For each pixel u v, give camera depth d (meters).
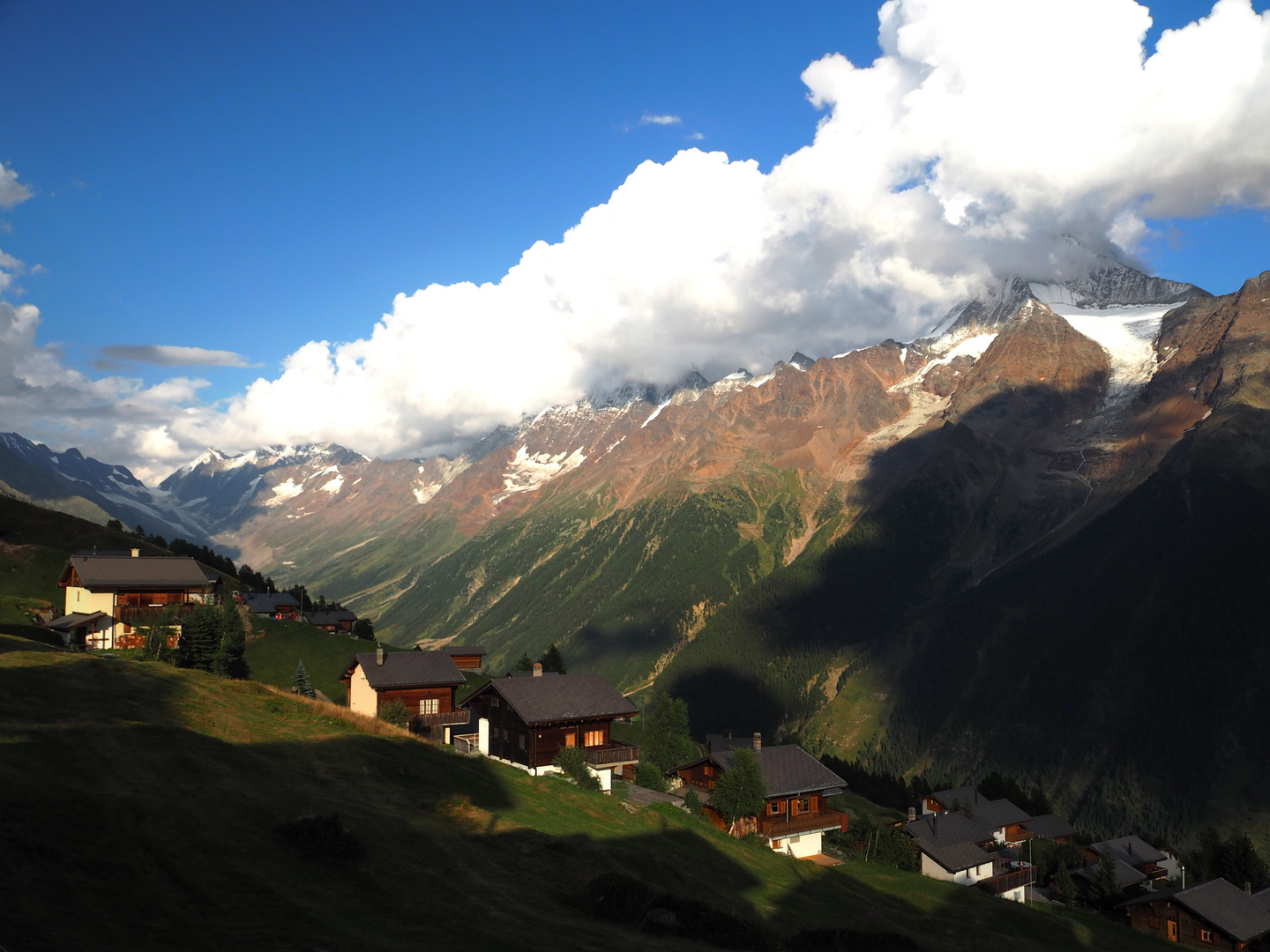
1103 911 104.56
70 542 143.00
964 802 136.38
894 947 38.78
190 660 80.25
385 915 27.94
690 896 39.09
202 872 27.31
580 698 77.75
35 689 45.09
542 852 38.38
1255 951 86.06
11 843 25.34
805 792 77.06
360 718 56.62
